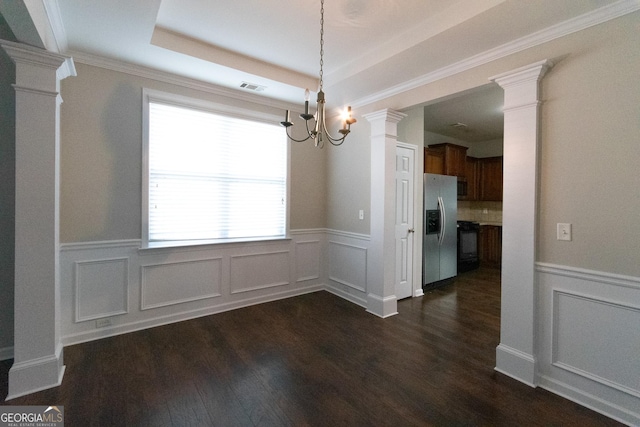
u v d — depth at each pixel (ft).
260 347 8.41
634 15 5.51
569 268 6.35
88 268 8.60
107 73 8.73
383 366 7.52
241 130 11.42
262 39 8.27
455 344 8.68
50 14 6.14
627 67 5.61
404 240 12.69
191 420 5.63
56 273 6.72
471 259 18.31
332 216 13.30
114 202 8.93
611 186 5.83
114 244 8.94
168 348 8.28
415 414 5.84
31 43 5.93
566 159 6.38
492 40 7.09
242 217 11.58
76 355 7.82
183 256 10.21
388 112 10.30
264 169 12.04
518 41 6.99
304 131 13.01
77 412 5.78
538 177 6.77
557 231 6.54
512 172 7.08
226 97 10.85
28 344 6.34
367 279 11.38
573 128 6.27
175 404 6.04
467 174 19.74
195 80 10.02
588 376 6.11
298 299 12.46
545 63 6.39
